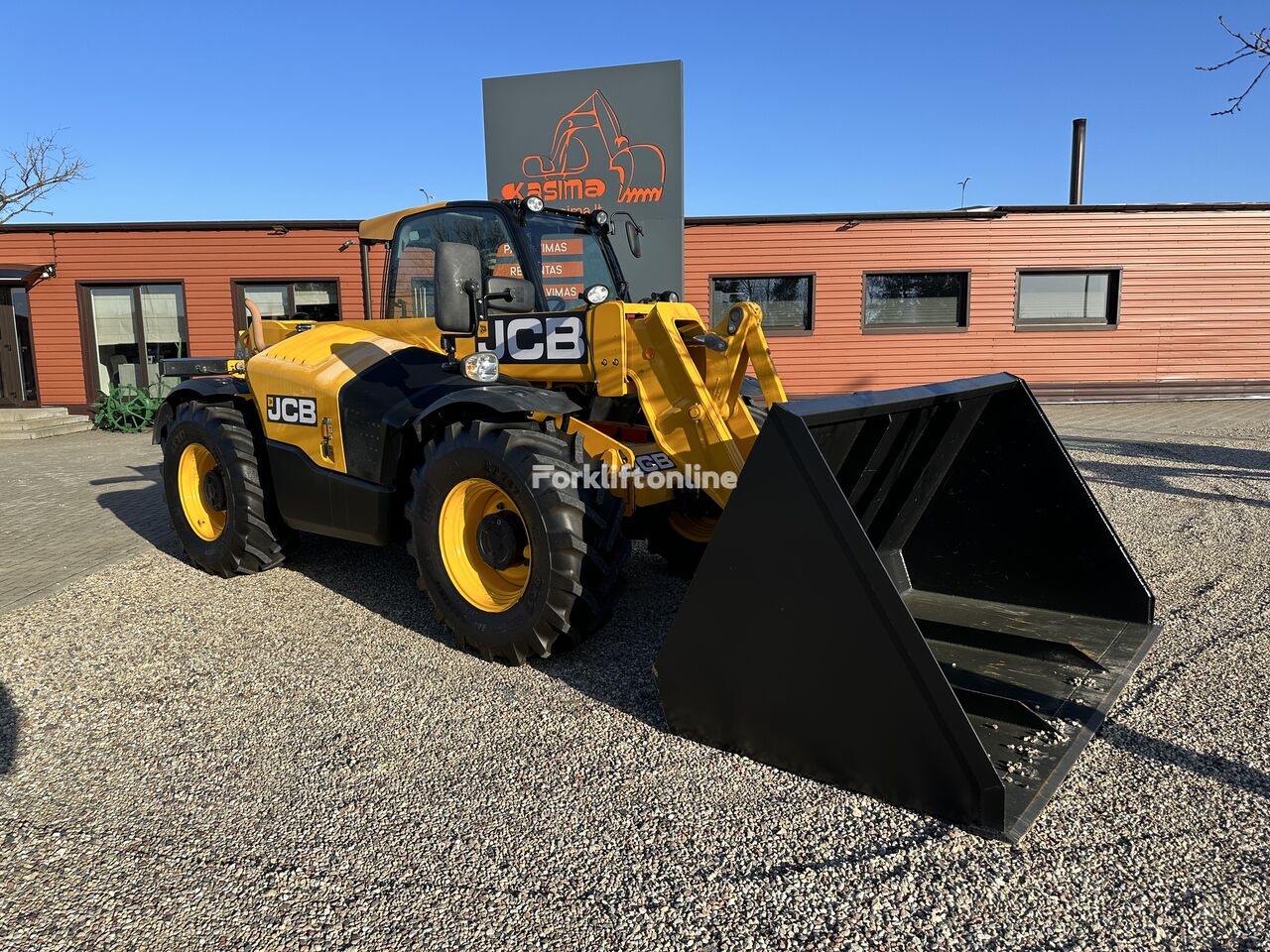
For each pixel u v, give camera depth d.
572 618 3.45
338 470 4.35
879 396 2.93
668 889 2.15
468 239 4.30
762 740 2.74
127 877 2.25
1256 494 7.04
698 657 2.84
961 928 1.99
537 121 11.95
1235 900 2.06
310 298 14.70
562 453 3.50
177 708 3.29
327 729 3.09
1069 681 3.02
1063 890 2.12
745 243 14.70
